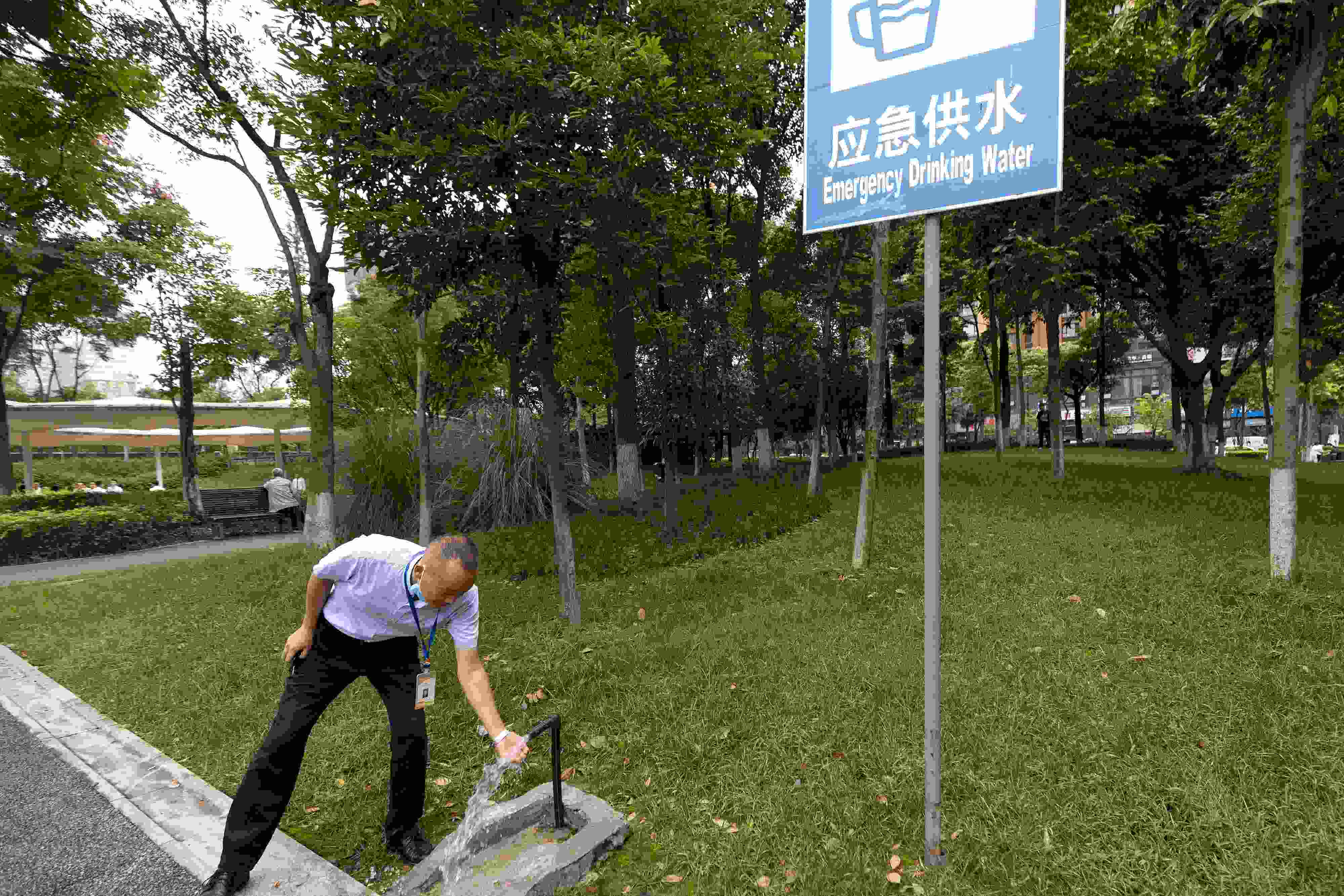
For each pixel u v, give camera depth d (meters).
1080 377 38.75
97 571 11.00
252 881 2.61
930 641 2.41
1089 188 13.97
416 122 5.07
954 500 11.88
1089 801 2.79
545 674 4.66
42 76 9.65
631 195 5.24
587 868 2.60
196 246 16.86
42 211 13.70
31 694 4.84
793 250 18.27
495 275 5.58
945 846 2.60
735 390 11.37
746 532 9.68
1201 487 13.23
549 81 4.86
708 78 6.15
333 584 2.61
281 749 2.58
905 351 34.06
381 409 16.14
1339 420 47.84
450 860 2.59
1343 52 6.22
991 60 2.16
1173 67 12.70
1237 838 2.51
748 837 2.72
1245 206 11.95
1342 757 2.99
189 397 17.12
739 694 4.14
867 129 2.47
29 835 3.02
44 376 43.75
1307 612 4.97
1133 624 4.89
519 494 12.64
